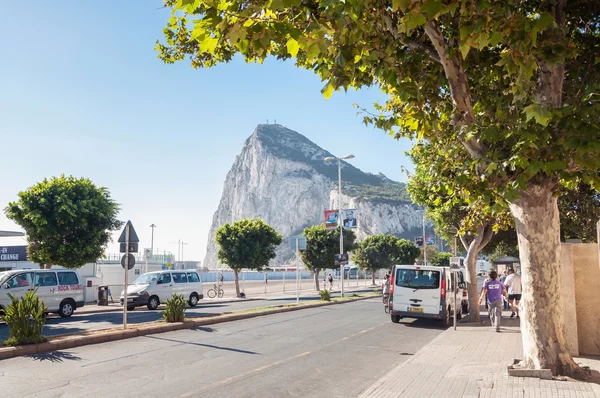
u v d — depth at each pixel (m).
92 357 10.56
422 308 17.89
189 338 13.58
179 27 10.70
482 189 7.18
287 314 21.39
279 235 42.31
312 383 8.36
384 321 19.12
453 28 7.58
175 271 27.45
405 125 9.36
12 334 11.38
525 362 8.27
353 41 6.16
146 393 7.55
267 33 4.88
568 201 16.78
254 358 10.63
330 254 48.06
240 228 39.94
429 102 8.69
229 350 11.64
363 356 11.17
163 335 14.13
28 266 42.16
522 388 7.25
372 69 7.54
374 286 64.75
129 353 11.11
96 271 38.06
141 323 16.62
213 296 38.00
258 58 9.19
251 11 4.68
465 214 19.66
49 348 11.35
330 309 24.44
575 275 10.95
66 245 25.59
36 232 25.14
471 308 19.17
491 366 9.27
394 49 7.30
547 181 7.92
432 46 8.23
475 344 12.50
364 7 5.85
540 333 8.06
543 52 6.36
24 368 9.36
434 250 77.75
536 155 6.61
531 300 8.15
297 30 4.69
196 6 4.70
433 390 7.45
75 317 20.69
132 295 25.50
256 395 7.50
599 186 6.87
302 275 116.50
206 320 17.16
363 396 7.16
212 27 4.90
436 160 9.48
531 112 5.60
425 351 11.34
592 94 6.29
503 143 7.16
